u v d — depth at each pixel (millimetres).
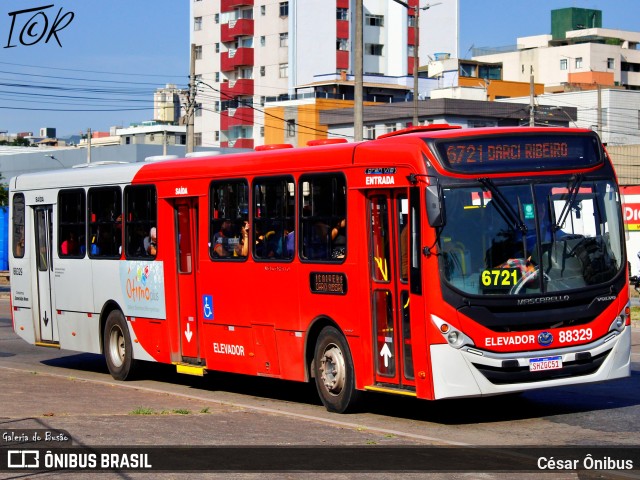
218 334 14883
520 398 13820
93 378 17734
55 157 77562
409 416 12531
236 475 8703
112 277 17281
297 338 13336
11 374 17328
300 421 11773
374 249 12180
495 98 89250
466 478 8672
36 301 19391
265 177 13914
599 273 11750
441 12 94062
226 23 93312
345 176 12500
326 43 88375
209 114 95688
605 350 11727
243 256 14336
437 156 11336
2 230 53969
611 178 12094
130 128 113312
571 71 116688
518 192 11523
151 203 16359
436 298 11180
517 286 11344
